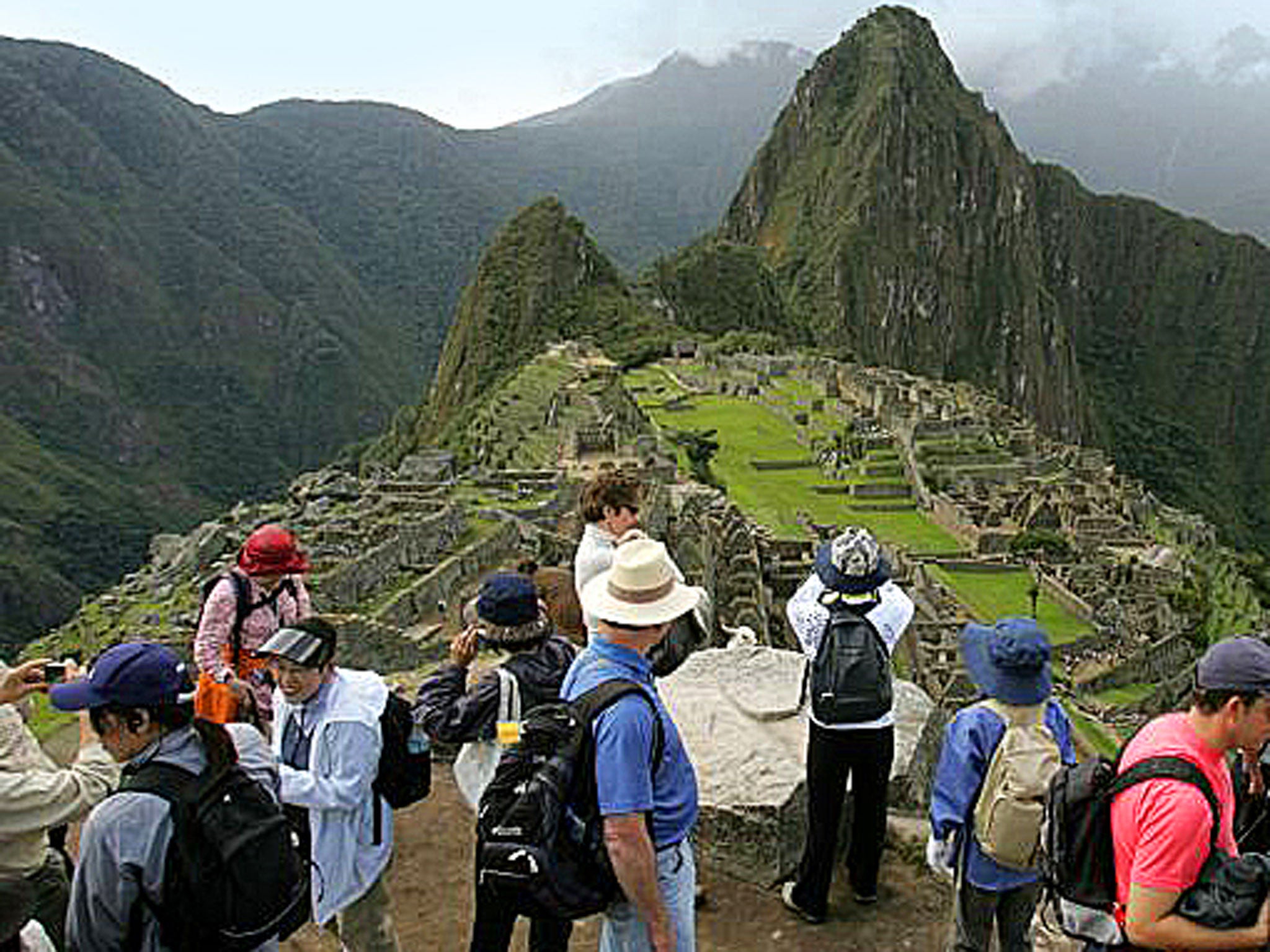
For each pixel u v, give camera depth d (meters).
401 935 8.70
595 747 5.78
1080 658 60.25
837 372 131.50
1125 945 5.42
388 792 7.34
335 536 30.39
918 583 66.62
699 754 9.47
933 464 93.56
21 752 6.45
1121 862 5.24
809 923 8.35
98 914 5.36
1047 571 71.56
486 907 7.08
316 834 7.25
